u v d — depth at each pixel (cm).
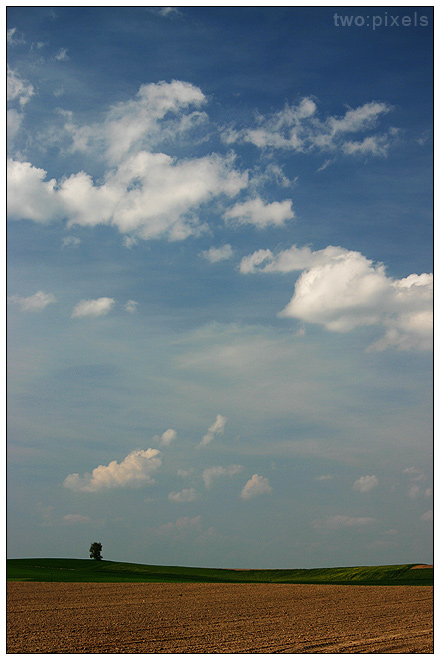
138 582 5316
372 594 4066
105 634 2278
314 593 4181
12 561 8381
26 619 2711
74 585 4769
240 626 2525
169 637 2222
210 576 7575
